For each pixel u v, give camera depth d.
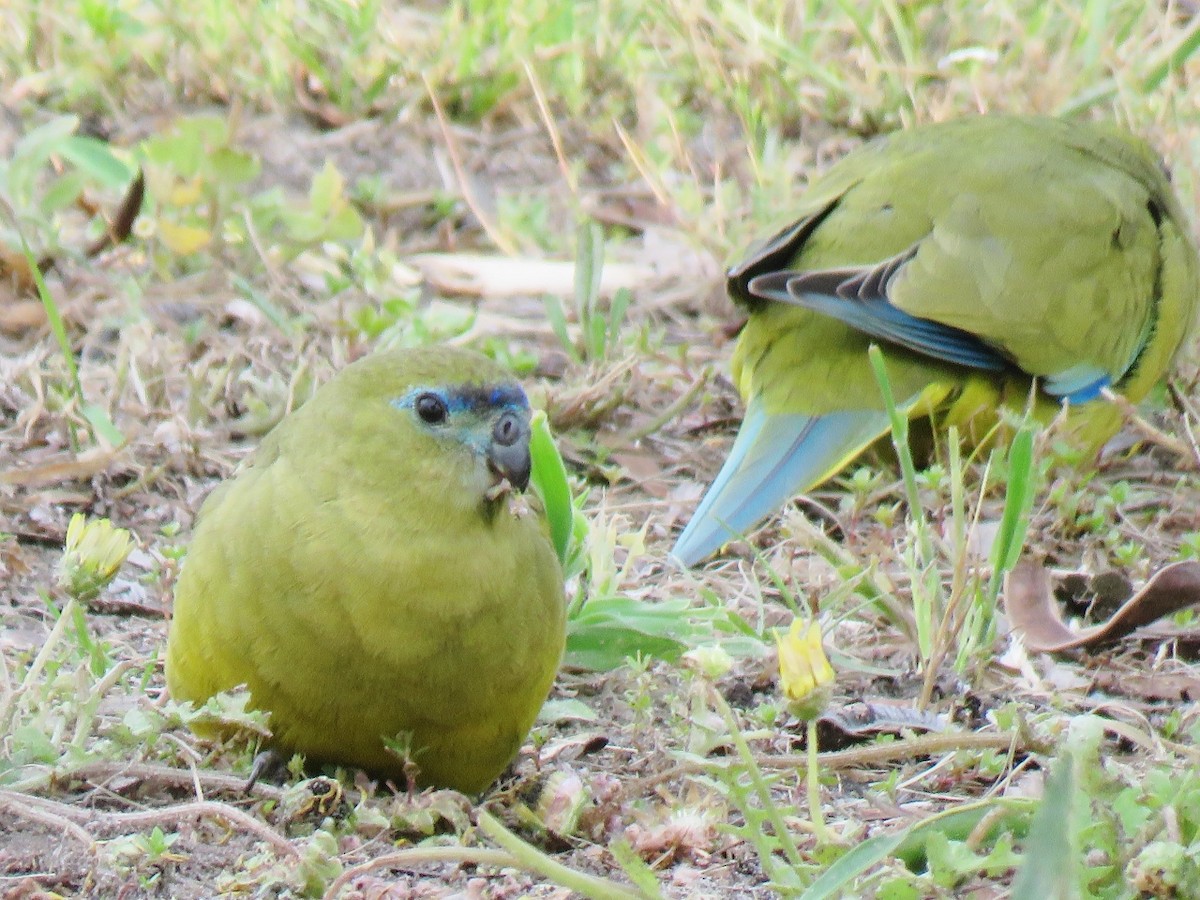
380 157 14.20
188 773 6.68
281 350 11.41
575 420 10.96
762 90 14.54
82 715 6.57
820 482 10.11
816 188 11.45
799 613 8.89
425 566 6.39
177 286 11.93
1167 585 8.42
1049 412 10.57
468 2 15.64
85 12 14.30
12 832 6.33
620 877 6.33
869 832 6.67
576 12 15.63
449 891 6.11
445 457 6.47
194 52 14.38
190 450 10.09
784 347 10.45
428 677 6.46
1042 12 14.84
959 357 10.13
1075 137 11.45
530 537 6.77
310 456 6.52
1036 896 4.96
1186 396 11.73
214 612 6.54
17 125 13.60
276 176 13.82
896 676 8.28
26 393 10.59
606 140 14.54
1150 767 7.15
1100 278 10.60
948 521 9.67
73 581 6.50
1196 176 12.88
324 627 6.39
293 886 5.95
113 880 6.05
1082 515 9.95
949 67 14.66
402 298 11.83
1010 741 7.04
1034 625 8.80
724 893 6.22
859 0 15.55
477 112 14.78
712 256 13.10
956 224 10.46
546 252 13.33
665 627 8.18
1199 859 5.71
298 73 14.57
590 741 7.53
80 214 12.80
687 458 10.91
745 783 6.98
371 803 6.63
